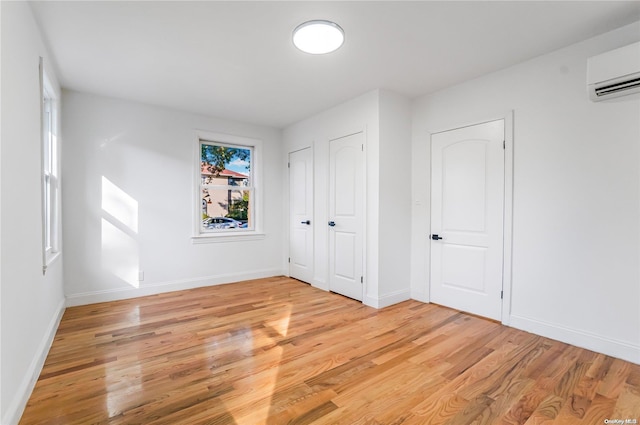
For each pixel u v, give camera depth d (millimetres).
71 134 3344
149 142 3816
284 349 2361
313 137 4293
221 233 4430
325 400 1741
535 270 2658
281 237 4996
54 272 2721
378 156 3350
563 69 2488
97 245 3498
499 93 2891
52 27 2174
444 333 2668
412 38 2340
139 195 3752
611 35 2244
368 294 3471
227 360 2184
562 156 2498
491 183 2963
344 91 3418
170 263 3979
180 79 3078
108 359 2184
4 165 1453
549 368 2082
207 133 4262
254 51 2529
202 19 2100
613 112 2248
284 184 4949
